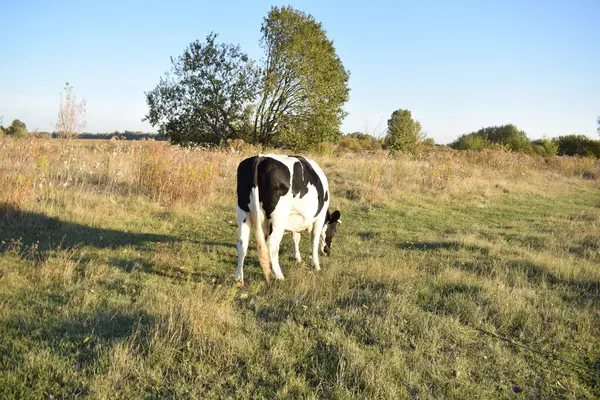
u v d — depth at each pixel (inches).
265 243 210.8
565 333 177.6
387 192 536.1
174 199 408.2
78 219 317.1
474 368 149.5
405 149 1011.9
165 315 168.2
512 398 134.6
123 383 128.0
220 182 506.6
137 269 231.0
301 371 142.4
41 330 154.1
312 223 253.9
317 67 1003.9
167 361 138.4
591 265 270.5
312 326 171.3
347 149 1293.1
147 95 1007.6
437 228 405.4
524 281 238.2
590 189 772.6
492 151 950.4
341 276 239.5
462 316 190.1
